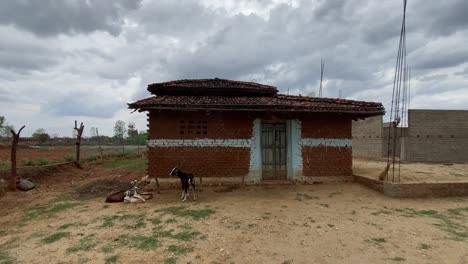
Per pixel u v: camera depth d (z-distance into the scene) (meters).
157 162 11.15
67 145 44.75
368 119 19.98
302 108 10.72
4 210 9.15
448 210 8.51
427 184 9.93
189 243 6.12
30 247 6.08
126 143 50.34
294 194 10.12
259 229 6.89
